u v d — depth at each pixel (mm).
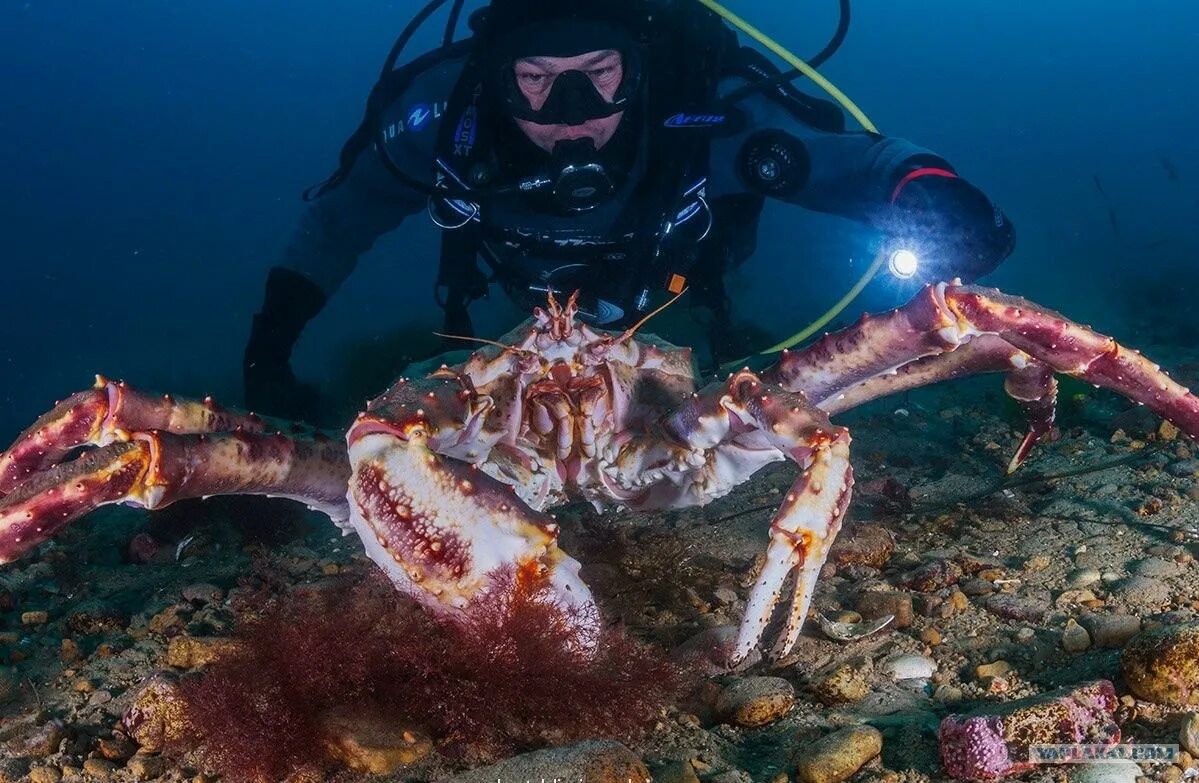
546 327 742
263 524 1011
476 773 485
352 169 1284
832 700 570
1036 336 674
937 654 617
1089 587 677
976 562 737
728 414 675
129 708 602
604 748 487
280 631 580
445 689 544
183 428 723
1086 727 474
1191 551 710
